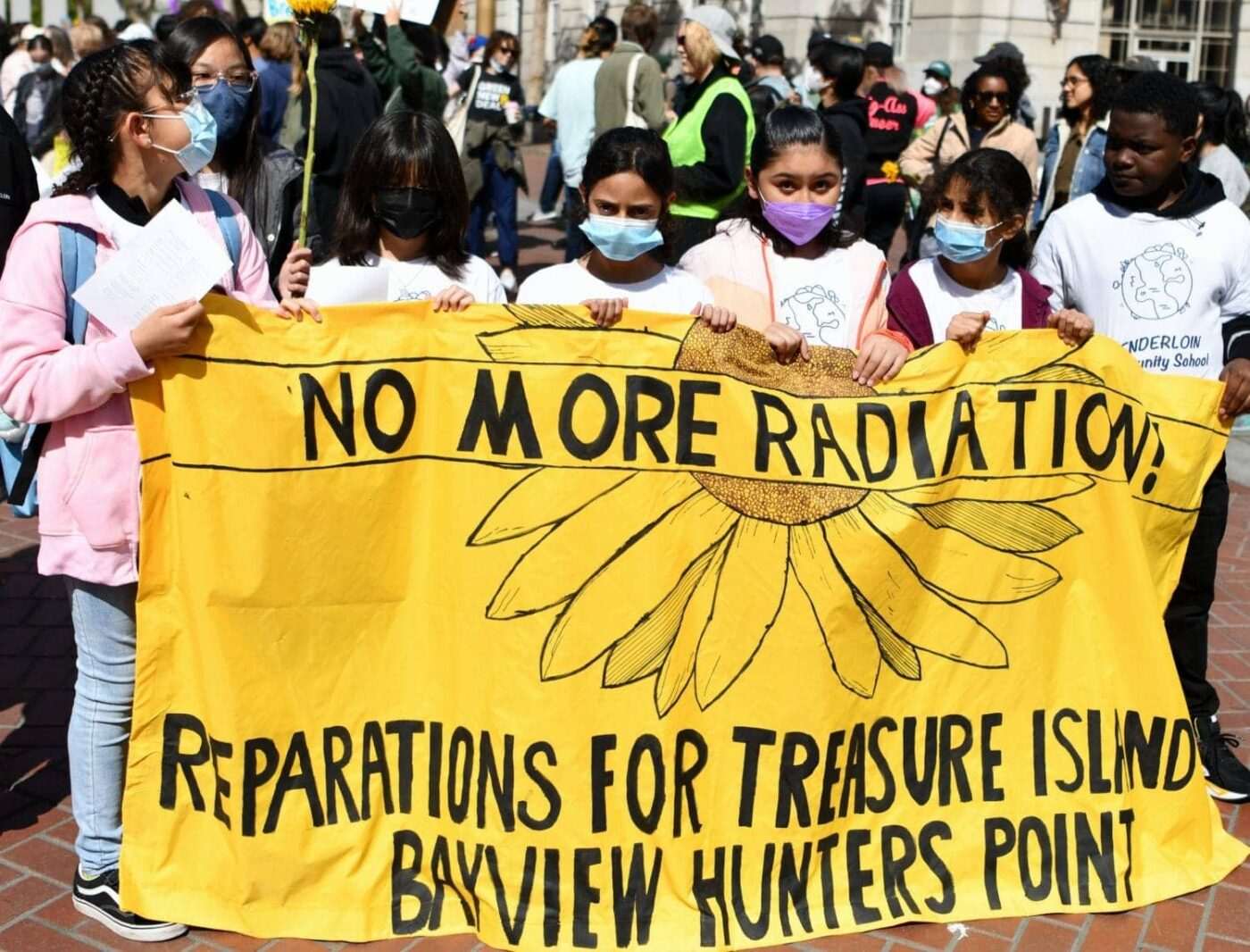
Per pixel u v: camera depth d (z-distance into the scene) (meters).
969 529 3.46
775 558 3.34
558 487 3.28
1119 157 3.78
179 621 3.16
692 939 3.22
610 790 3.26
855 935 3.31
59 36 12.73
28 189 3.97
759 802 3.32
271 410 3.16
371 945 3.22
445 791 3.29
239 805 3.19
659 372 3.31
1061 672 3.51
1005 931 3.34
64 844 3.64
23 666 4.80
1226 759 4.01
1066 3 23.28
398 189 3.49
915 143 7.90
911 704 3.43
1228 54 24.77
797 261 3.74
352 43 8.19
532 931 3.21
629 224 3.50
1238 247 3.82
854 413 3.40
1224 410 3.59
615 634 3.28
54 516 3.11
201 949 3.18
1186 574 3.95
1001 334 3.47
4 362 2.98
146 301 2.98
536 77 27.50
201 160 3.05
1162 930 3.34
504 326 3.28
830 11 23.70
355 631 3.26
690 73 6.54
